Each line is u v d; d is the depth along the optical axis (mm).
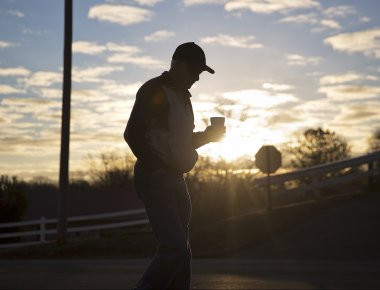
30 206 53219
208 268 12188
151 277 5469
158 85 5535
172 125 5520
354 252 14414
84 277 11008
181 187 5629
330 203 20484
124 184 83000
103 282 10266
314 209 19797
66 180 20406
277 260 13844
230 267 12328
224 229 18266
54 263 14273
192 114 5766
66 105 20625
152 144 5457
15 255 18938
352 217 18234
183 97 5680
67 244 19672
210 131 5973
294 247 15531
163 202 5527
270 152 20859
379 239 15562
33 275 11406
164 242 5477
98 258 17438
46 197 55750
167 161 5496
